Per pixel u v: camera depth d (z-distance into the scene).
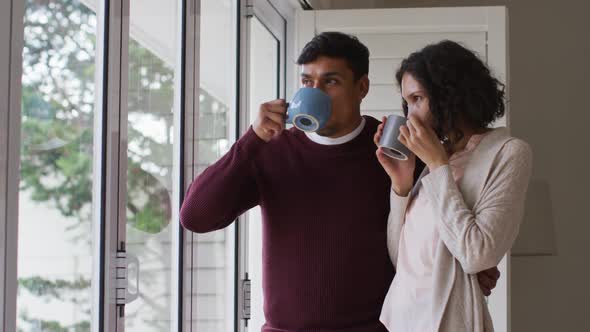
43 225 1.70
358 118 2.28
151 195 2.26
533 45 4.98
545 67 4.97
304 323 2.20
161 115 2.32
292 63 3.60
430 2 5.05
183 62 2.45
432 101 1.92
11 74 1.53
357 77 2.25
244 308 3.01
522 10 5.00
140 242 2.20
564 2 4.97
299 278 2.21
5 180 1.51
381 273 2.20
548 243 4.64
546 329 4.89
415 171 2.12
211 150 2.71
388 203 2.23
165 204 2.36
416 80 1.95
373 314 2.19
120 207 2.03
